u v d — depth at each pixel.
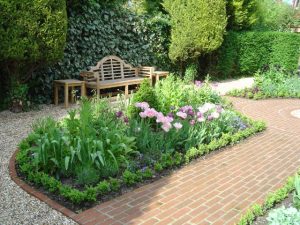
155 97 5.47
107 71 8.37
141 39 9.60
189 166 4.27
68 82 7.05
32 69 6.72
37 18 6.08
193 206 3.24
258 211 3.05
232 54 12.55
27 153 4.12
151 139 4.43
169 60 10.91
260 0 15.53
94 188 3.28
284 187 3.53
